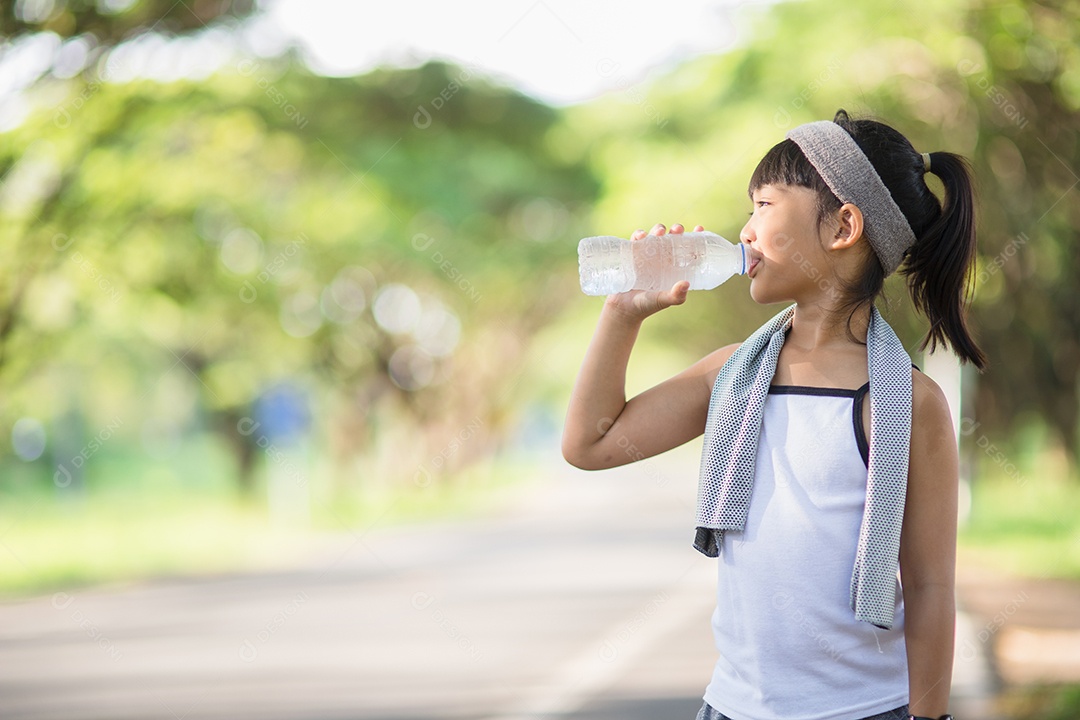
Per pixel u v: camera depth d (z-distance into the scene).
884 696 2.52
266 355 25.00
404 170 25.28
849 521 2.51
